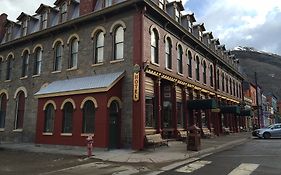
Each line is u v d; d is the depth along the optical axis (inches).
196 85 1033.5
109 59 765.3
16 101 1015.6
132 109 697.6
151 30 767.1
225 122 1423.5
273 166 444.8
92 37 810.8
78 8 887.7
